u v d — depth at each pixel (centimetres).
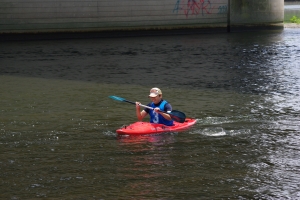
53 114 1959
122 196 1103
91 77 2975
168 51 4269
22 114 1958
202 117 1897
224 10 6022
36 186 1166
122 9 5469
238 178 1218
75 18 5272
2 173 1255
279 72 3158
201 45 4722
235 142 1539
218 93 2445
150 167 1298
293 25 6688
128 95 2398
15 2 4981
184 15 5809
